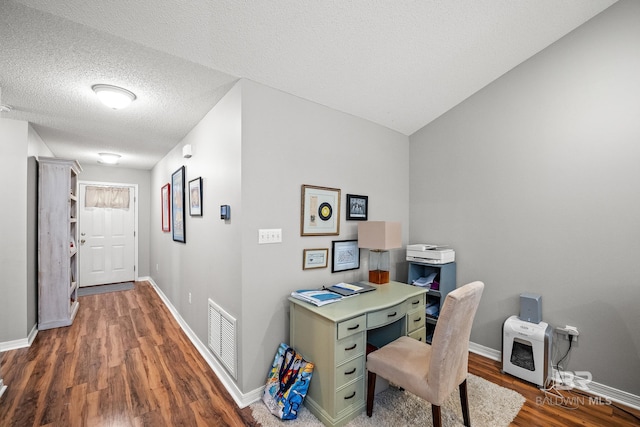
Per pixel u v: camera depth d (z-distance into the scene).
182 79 2.01
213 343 2.38
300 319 1.98
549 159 2.28
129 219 5.45
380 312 1.93
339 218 2.54
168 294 4.00
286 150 2.19
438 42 2.04
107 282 5.25
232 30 1.65
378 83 2.35
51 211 3.22
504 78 2.52
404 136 3.24
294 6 1.58
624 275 1.97
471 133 2.75
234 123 2.06
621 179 1.98
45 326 3.17
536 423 1.76
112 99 2.16
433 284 2.76
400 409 1.88
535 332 2.14
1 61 1.78
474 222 2.74
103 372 2.30
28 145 2.84
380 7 1.69
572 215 2.18
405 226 3.25
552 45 2.26
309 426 1.72
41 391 2.05
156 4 1.44
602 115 2.05
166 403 1.93
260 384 2.03
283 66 1.96
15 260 2.76
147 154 4.21
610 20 2.01
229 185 2.13
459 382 1.66
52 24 1.48
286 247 2.18
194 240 2.91
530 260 2.39
